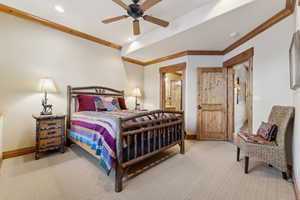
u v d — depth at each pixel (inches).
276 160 73.7
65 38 125.8
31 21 108.0
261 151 76.5
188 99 152.1
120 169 64.2
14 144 99.3
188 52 151.1
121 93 167.8
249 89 113.5
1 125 91.2
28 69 106.0
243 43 120.6
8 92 97.8
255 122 107.1
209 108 149.5
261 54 101.5
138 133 77.4
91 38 141.4
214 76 149.6
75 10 100.0
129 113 105.6
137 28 95.3
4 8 96.0
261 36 101.6
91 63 143.6
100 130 73.9
